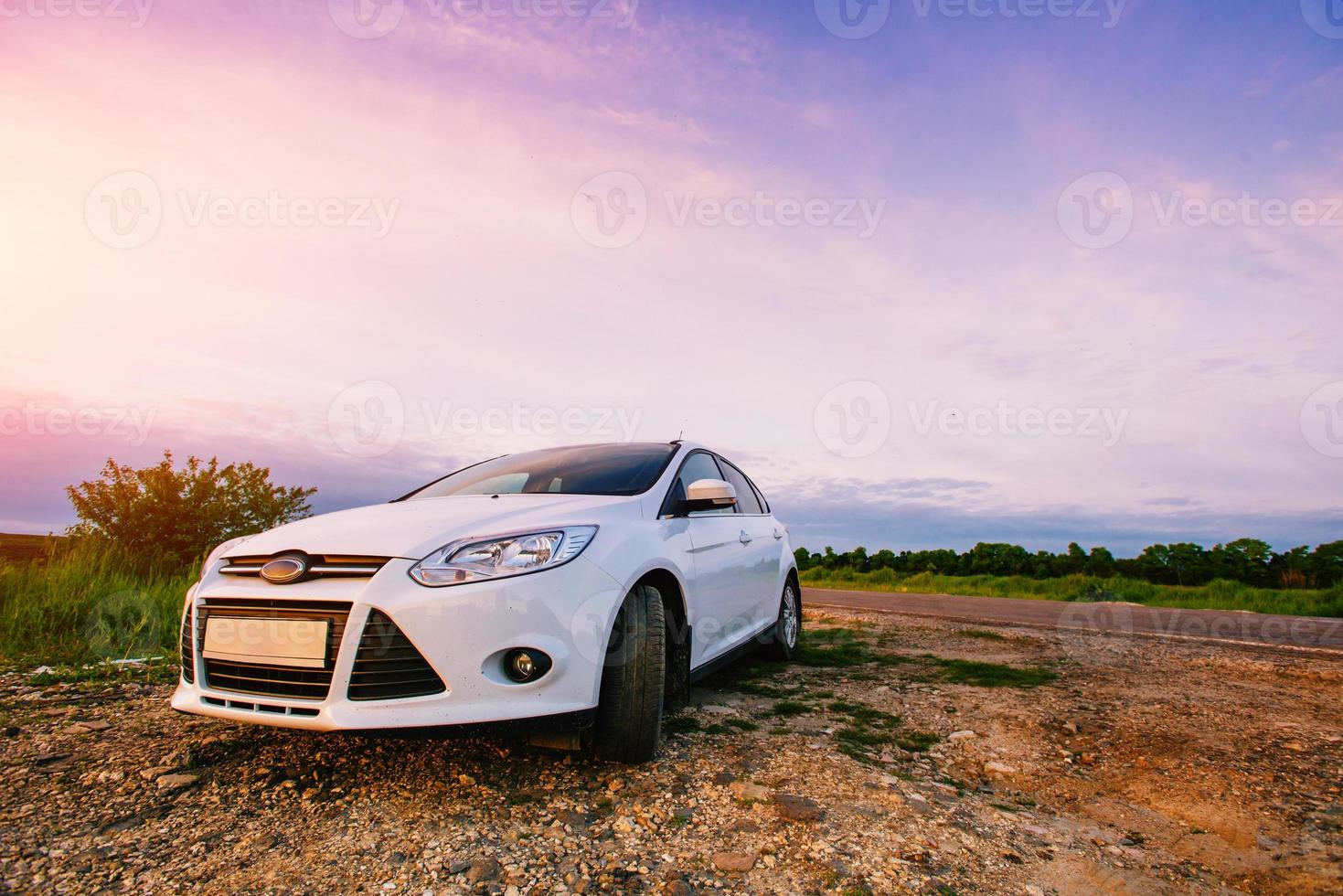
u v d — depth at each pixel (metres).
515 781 2.48
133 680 3.84
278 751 2.69
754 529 4.52
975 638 6.15
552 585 2.44
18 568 5.92
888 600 10.69
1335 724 3.35
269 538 2.70
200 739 2.81
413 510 2.95
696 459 4.03
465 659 2.28
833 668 4.75
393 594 2.30
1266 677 4.46
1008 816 2.36
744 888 1.82
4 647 4.46
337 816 2.17
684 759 2.77
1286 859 2.06
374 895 1.73
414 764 2.58
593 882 1.83
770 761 2.79
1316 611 8.55
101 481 7.88
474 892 1.76
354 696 2.26
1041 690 4.08
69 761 2.55
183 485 8.10
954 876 1.92
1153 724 3.37
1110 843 2.17
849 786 2.54
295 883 1.78
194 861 1.87
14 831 1.99
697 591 3.34
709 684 4.22
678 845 2.05
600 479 3.50
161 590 6.01
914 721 3.43
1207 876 1.97
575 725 2.40
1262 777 2.68
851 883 1.86
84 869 1.81
